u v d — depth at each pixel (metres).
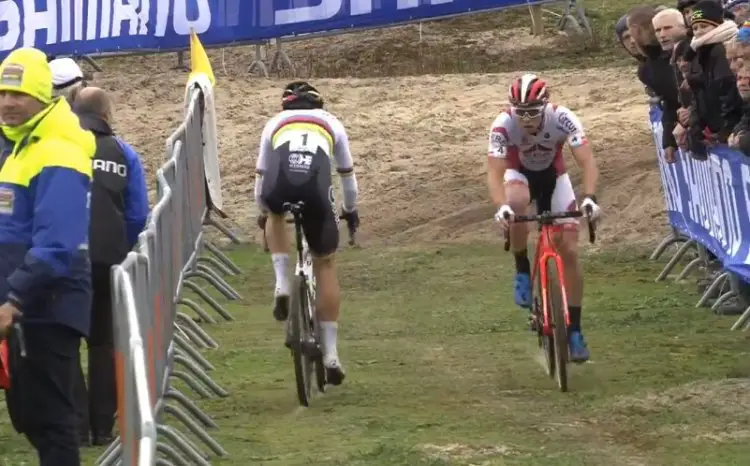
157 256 22.97
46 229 17.28
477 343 32.06
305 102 26.67
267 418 25.42
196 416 24.78
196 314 37.38
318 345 25.95
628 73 65.56
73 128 17.86
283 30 61.78
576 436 22.84
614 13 83.19
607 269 41.34
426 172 54.69
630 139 54.97
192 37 46.84
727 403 24.27
